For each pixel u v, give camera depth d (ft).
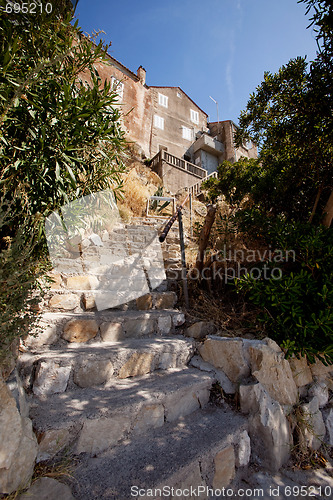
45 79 4.11
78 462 3.46
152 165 40.63
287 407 5.32
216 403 5.34
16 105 3.67
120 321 6.40
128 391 4.60
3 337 3.18
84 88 4.58
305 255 6.19
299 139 8.80
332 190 8.23
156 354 5.72
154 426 4.34
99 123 4.67
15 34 3.94
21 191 3.76
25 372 4.32
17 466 2.90
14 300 3.39
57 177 4.00
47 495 2.88
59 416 3.66
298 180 9.37
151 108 47.01
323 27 6.72
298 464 4.80
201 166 51.06
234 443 4.30
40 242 4.45
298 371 5.84
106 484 3.10
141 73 45.57
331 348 5.13
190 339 6.75
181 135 52.80
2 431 2.79
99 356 4.92
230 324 7.22
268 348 5.55
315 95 7.72
